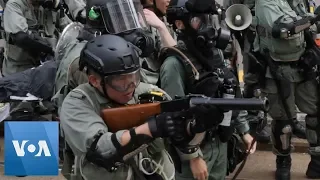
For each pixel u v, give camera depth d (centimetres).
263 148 558
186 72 299
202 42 296
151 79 330
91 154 219
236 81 311
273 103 462
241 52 542
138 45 305
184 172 297
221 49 309
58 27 538
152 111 223
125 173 230
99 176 228
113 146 214
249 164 525
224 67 310
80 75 286
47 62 471
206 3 298
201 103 214
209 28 297
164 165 242
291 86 458
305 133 510
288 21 428
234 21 455
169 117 215
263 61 459
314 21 427
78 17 481
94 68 224
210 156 310
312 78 452
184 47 306
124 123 227
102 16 306
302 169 513
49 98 451
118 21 305
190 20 300
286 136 468
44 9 528
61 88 296
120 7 307
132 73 224
